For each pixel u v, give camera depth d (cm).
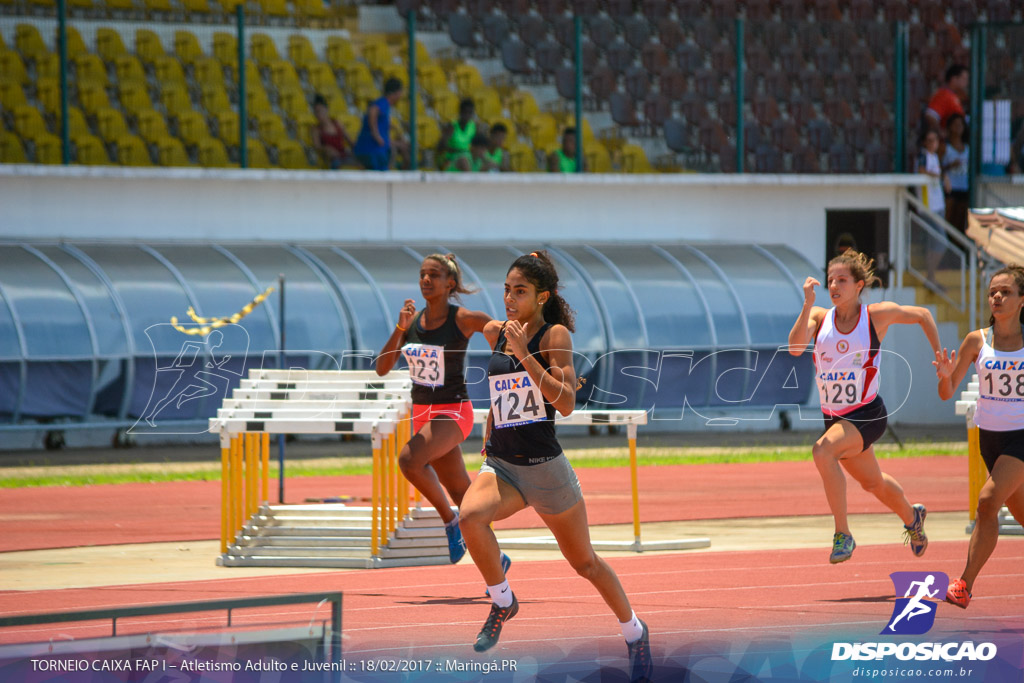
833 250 8681
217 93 8400
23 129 7600
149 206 7125
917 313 2719
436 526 3297
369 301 6906
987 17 10419
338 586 2798
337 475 5353
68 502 4497
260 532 3234
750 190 8438
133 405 6419
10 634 2128
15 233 6812
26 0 8312
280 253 7112
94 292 6406
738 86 8406
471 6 9631
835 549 2659
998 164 8325
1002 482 2352
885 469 5600
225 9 9044
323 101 7875
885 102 9244
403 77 8962
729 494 4803
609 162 8662
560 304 1998
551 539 3484
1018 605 2494
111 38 8419
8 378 6134
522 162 8494
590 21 9456
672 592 2706
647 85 9294
